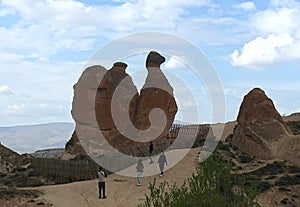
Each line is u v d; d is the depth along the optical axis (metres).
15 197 35.22
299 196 34.81
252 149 44.28
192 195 20.50
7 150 61.94
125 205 33.97
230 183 21.19
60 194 36.84
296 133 50.97
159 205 21.66
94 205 34.41
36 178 46.78
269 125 45.47
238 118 48.09
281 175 38.50
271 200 33.94
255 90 47.81
